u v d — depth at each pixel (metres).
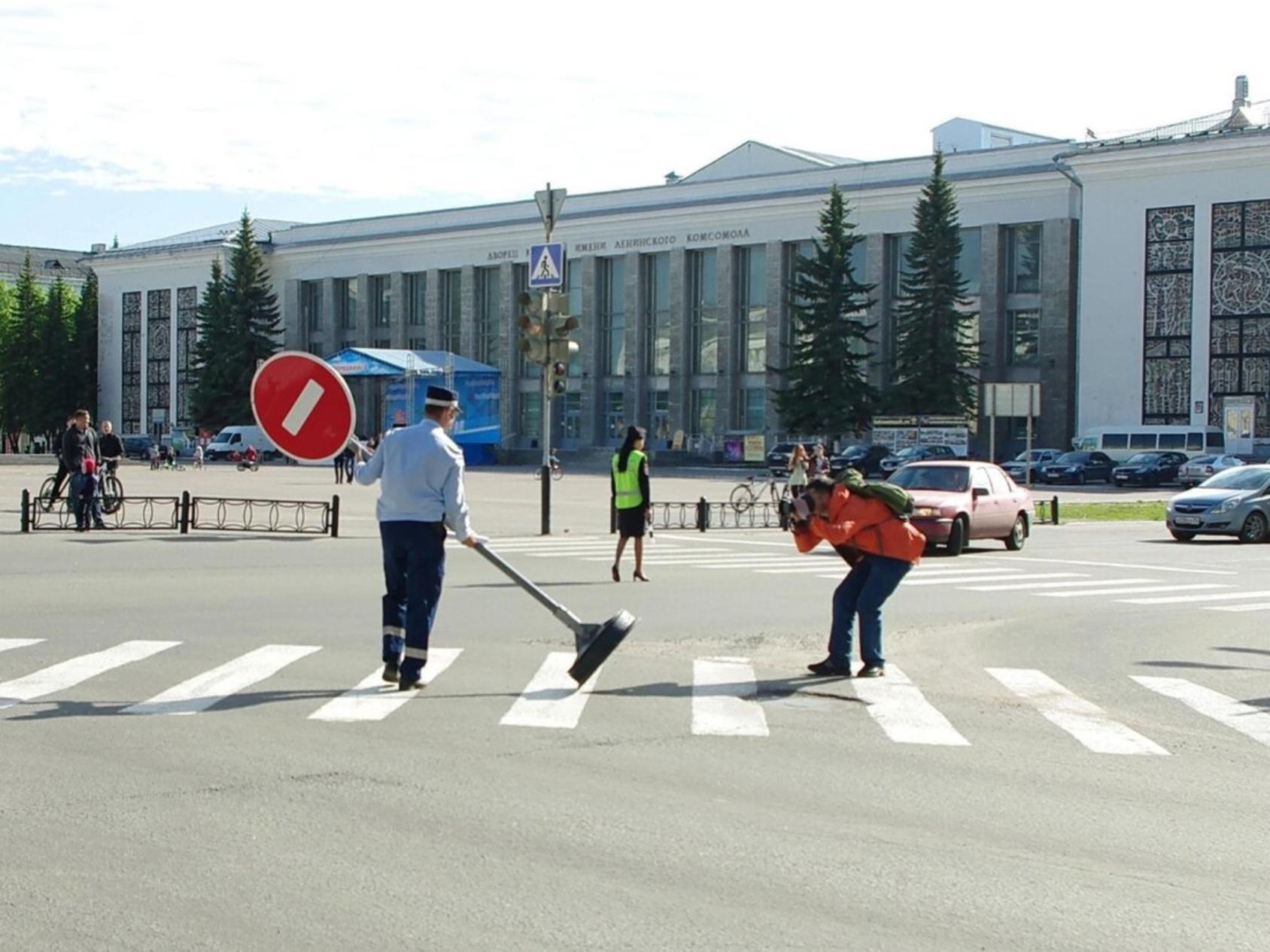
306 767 7.80
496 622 14.42
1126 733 9.45
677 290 87.12
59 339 112.06
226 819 6.73
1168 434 66.81
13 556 21.14
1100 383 71.31
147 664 11.23
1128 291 70.50
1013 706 10.42
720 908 5.60
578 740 8.70
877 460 68.62
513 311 93.50
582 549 25.30
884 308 80.56
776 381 84.12
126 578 18.25
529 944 5.14
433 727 8.95
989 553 26.75
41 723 8.85
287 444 10.19
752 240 84.31
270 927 5.27
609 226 89.69
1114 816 7.22
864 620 11.44
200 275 105.75
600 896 5.71
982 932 5.39
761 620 15.27
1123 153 69.75
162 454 72.31
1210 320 68.38
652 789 7.51
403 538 10.04
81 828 6.54
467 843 6.42
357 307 100.81
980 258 77.00
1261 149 66.50
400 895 5.67
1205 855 6.52
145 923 5.30
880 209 80.12
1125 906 5.73
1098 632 15.12
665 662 12.07
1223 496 30.67
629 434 19.36
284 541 25.50
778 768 8.11
